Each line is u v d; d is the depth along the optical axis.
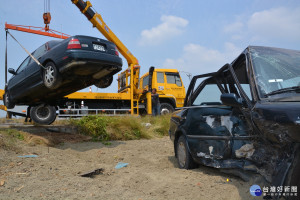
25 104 9.34
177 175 3.99
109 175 4.30
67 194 3.19
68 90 8.09
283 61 3.51
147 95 14.11
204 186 3.37
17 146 5.79
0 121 11.84
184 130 4.40
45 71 7.09
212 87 4.23
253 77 3.31
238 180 3.39
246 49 3.74
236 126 3.46
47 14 13.42
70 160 5.19
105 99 14.23
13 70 8.83
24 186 3.42
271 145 2.75
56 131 8.20
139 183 3.76
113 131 8.60
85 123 8.44
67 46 6.34
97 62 6.47
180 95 14.90
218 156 3.63
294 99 2.69
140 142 8.09
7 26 12.80
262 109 2.78
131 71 14.63
